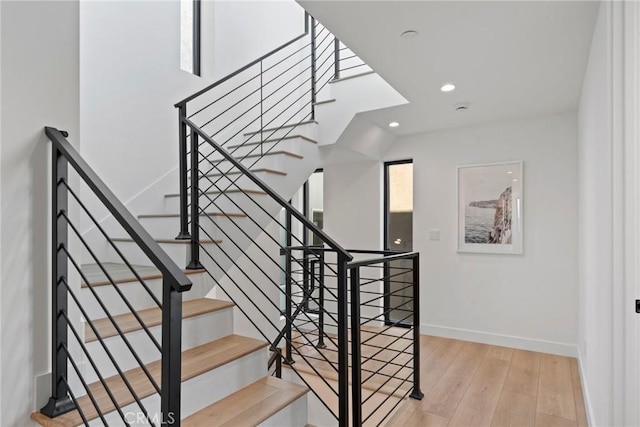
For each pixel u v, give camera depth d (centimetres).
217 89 385
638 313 152
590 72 229
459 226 401
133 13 318
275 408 173
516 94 302
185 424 160
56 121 147
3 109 133
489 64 246
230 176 312
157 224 282
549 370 313
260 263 429
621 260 155
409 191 450
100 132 293
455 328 402
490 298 386
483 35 209
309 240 516
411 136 431
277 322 452
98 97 292
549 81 275
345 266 173
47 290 143
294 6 475
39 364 140
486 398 263
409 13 188
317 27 441
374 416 277
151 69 329
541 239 363
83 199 277
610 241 158
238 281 401
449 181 408
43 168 142
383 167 460
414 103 321
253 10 427
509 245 376
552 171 359
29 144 139
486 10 185
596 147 201
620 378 155
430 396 267
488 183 387
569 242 351
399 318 450
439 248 413
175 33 351
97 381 162
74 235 152
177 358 105
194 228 232
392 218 460
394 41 217
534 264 366
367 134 390
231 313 223
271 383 199
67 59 150
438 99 312
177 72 351
